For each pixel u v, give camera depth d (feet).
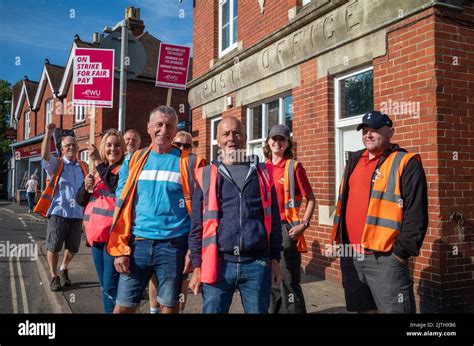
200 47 32.81
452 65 14.14
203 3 32.42
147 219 10.06
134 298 10.16
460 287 13.69
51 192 17.75
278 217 9.80
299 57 20.74
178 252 10.09
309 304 15.10
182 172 10.28
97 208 12.60
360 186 10.54
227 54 28.60
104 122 57.52
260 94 24.31
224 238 9.04
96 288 18.07
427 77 14.10
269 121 24.56
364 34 16.71
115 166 12.93
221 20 30.40
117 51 19.92
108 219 12.36
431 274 13.67
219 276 9.10
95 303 15.90
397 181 9.66
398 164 9.75
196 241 9.39
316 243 19.31
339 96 18.95
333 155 18.98
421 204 9.26
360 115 17.83
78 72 18.62
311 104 20.02
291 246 12.51
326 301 15.47
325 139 19.04
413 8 14.55
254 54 24.43
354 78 18.37
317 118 19.62
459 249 13.76
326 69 19.02
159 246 9.98
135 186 10.32
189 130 41.63
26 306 16.38
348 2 17.35
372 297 10.49
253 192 9.30
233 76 26.84
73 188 18.06
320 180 19.29
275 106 23.93
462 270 13.76
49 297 17.48
